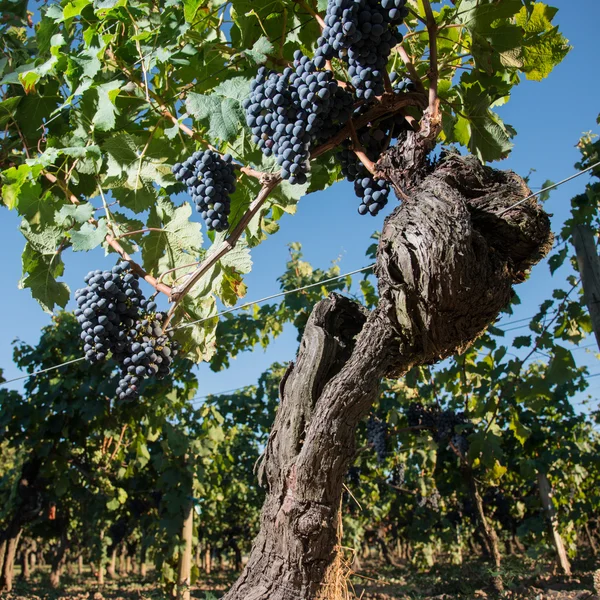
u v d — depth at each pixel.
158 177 2.80
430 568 16.70
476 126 2.55
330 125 2.10
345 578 2.04
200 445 9.41
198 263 2.48
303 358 2.03
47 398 8.85
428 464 8.74
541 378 4.64
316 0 2.54
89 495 10.45
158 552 9.01
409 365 1.99
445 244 1.70
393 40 1.86
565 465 11.56
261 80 2.09
